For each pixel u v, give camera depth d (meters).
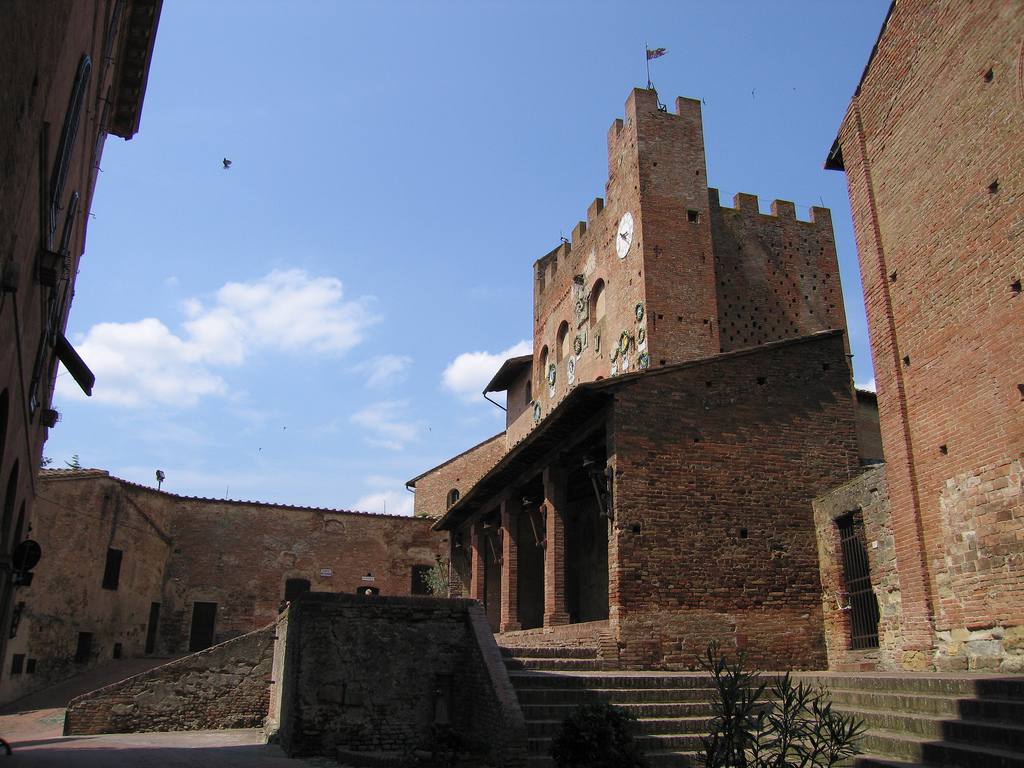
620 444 19.41
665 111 33.34
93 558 30.75
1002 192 14.78
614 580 18.64
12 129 7.05
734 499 19.89
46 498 28.88
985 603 14.52
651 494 19.27
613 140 35.19
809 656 19.27
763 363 21.36
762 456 20.50
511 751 11.82
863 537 18.73
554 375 40.53
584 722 10.74
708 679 15.00
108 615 31.38
